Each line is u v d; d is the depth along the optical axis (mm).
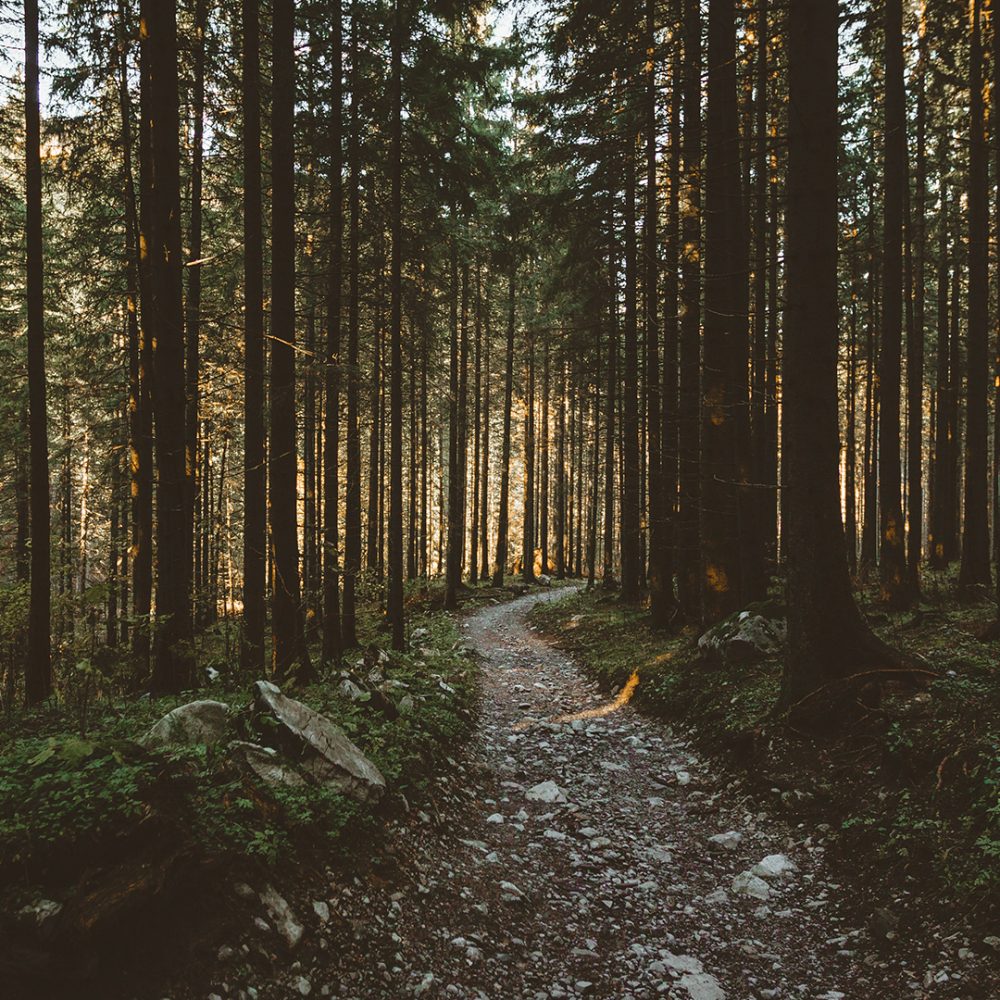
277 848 4391
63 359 18375
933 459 27172
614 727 10008
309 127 12969
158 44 8484
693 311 13641
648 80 12148
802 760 6875
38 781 3896
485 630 21141
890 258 12500
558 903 5230
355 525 15930
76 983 3174
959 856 4723
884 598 12906
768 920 4945
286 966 3756
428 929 4543
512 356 33938
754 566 11977
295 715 5719
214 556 18641
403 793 6156
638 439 18906
